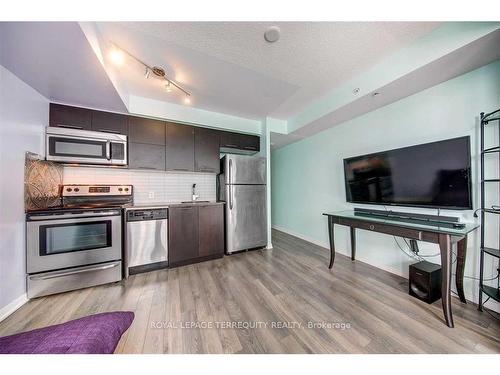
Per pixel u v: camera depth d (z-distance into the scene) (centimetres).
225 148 334
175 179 308
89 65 155
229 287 202
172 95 256
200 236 274
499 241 156
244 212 309
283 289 197
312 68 201
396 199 213
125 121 253
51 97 209
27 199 181
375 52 178
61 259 191
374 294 187
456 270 173
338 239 309
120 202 261
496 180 145
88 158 228
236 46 167
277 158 488
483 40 132
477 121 166
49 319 153
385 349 122
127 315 82
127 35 154
